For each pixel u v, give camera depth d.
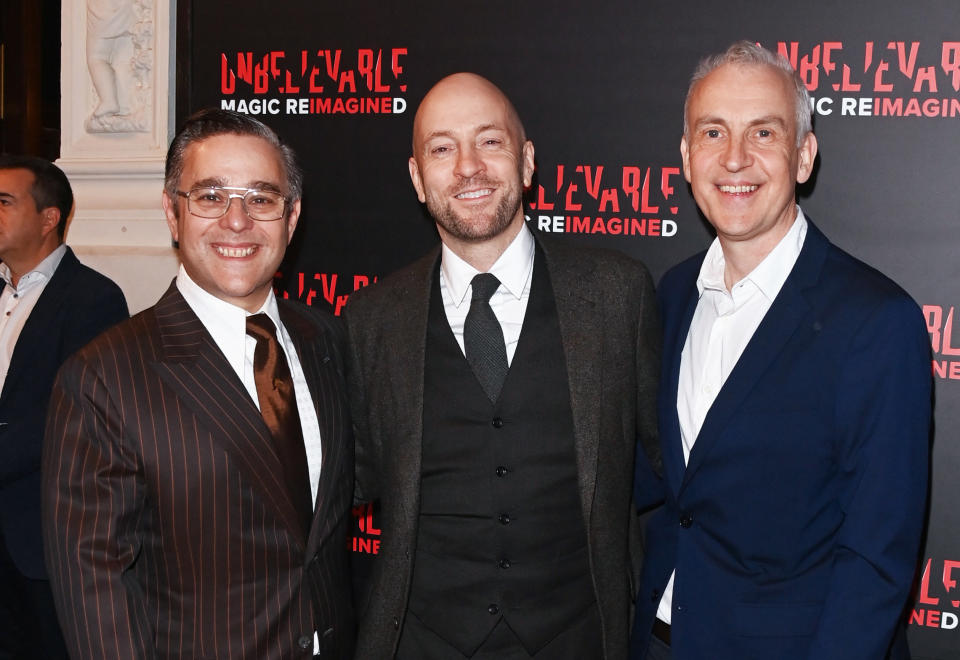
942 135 2.03
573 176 2.29
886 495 1.25
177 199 1.41
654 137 2.22
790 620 1.33
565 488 1.58
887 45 2.05
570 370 1.57
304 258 2.51
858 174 2.09
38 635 2.39
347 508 1.54
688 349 1.55
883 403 1.26
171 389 1.34
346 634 1.50
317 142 2.48
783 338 1.36
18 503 2.29
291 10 2.48
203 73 2.57
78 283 2.38
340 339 1.70
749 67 1.40
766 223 1.39
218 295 1.44
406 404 1.60
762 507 1.36
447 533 1.59
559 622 1.57
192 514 1.31
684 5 2.18
